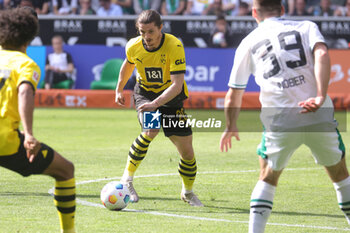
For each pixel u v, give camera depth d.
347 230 17.33
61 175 14.10
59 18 65.94
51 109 63.19
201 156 34.53
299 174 28.58
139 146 21.17
